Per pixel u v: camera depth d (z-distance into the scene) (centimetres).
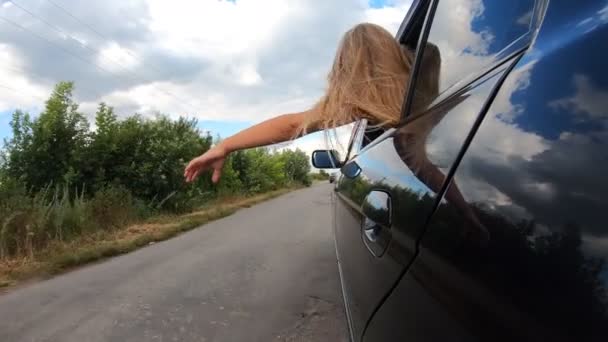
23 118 1065
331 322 352
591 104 58
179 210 1325
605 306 47
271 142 153
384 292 116
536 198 60
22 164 1060
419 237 94
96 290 470
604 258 49
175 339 331
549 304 53
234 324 356
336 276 484
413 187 107
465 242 74
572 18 70
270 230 867
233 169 2141
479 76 99
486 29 110
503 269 62
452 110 104
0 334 354
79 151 1107
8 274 556
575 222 53
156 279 507
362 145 256
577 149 57
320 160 350
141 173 1246
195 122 1519
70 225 795
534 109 68
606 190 51
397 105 153
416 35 257
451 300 75
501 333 60
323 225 908
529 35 83
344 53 151
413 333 92
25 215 695
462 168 83
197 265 571
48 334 349
